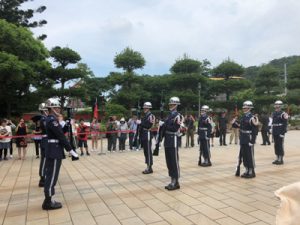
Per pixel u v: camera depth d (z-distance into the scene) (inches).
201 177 331.0
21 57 844.0
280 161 409.4
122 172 369.7
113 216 212.4
